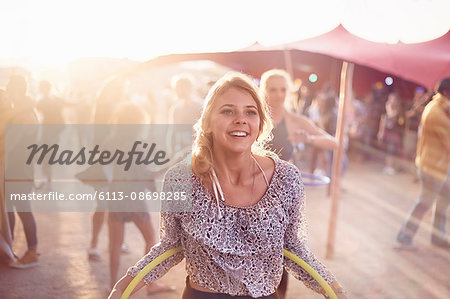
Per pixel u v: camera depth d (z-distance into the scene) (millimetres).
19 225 5473
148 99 10383
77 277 4445
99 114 4078
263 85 3760
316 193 8391
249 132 1861
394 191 8602
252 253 1852
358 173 10289
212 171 1848
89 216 6348
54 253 5031
